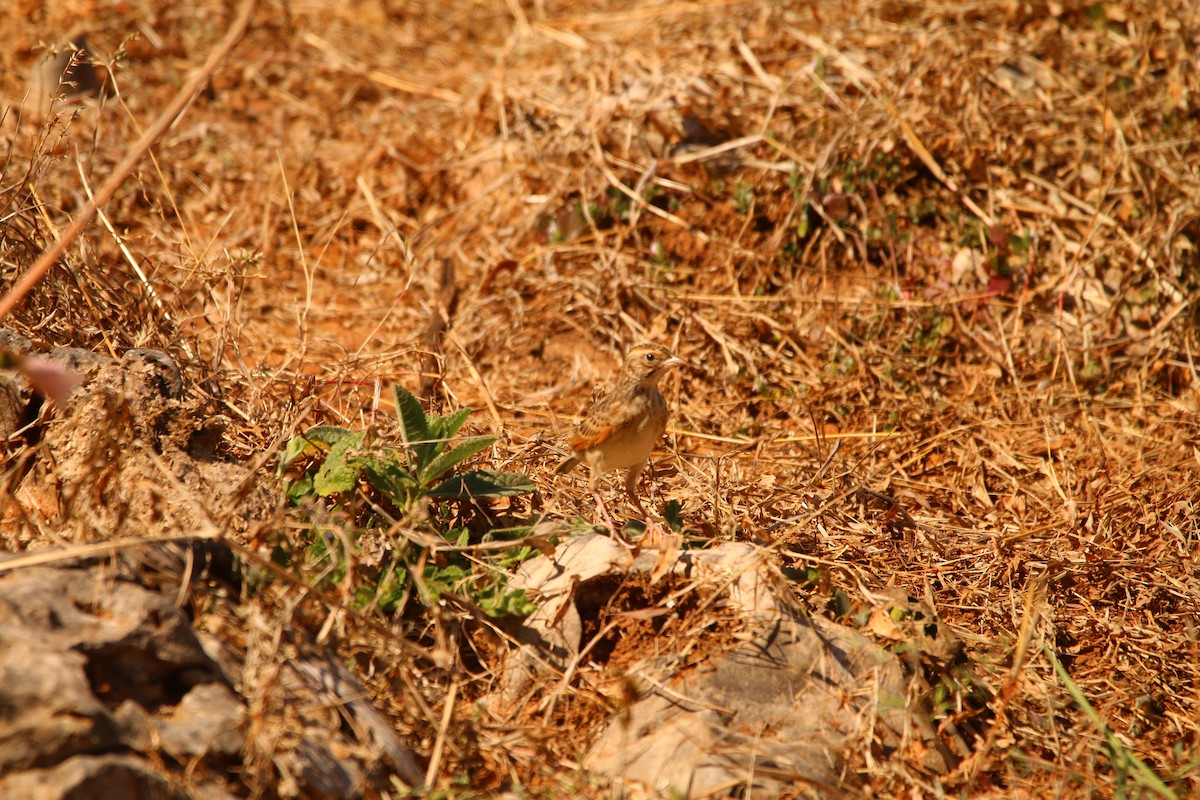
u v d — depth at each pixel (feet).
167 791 10.02
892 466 22.56
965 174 28.76
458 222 30.68
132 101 34.32
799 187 28.02
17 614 10.64
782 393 25.08
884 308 26.53
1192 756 14.51
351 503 15.37
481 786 12.80
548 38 41.27
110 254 25.64
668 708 13.43
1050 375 25.44
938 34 32.14
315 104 36.88
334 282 28.96
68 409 15.12
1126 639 16.97
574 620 14.46
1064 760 14.20
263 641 12.14
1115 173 28.48
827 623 14.62
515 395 24.52
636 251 28.19
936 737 13.74
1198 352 25.76
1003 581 18.07
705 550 15.30
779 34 33.94
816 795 12.39
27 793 9.50
